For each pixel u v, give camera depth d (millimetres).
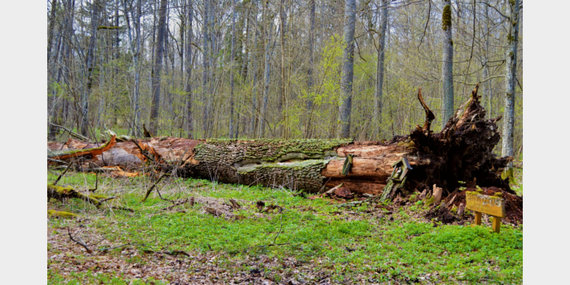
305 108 17109
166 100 29188
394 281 4684
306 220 7383
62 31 21469
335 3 20125
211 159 11859
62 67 18297
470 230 6223
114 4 28891
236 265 5113
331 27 21859
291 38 18391
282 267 5098
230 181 11938
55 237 5652
